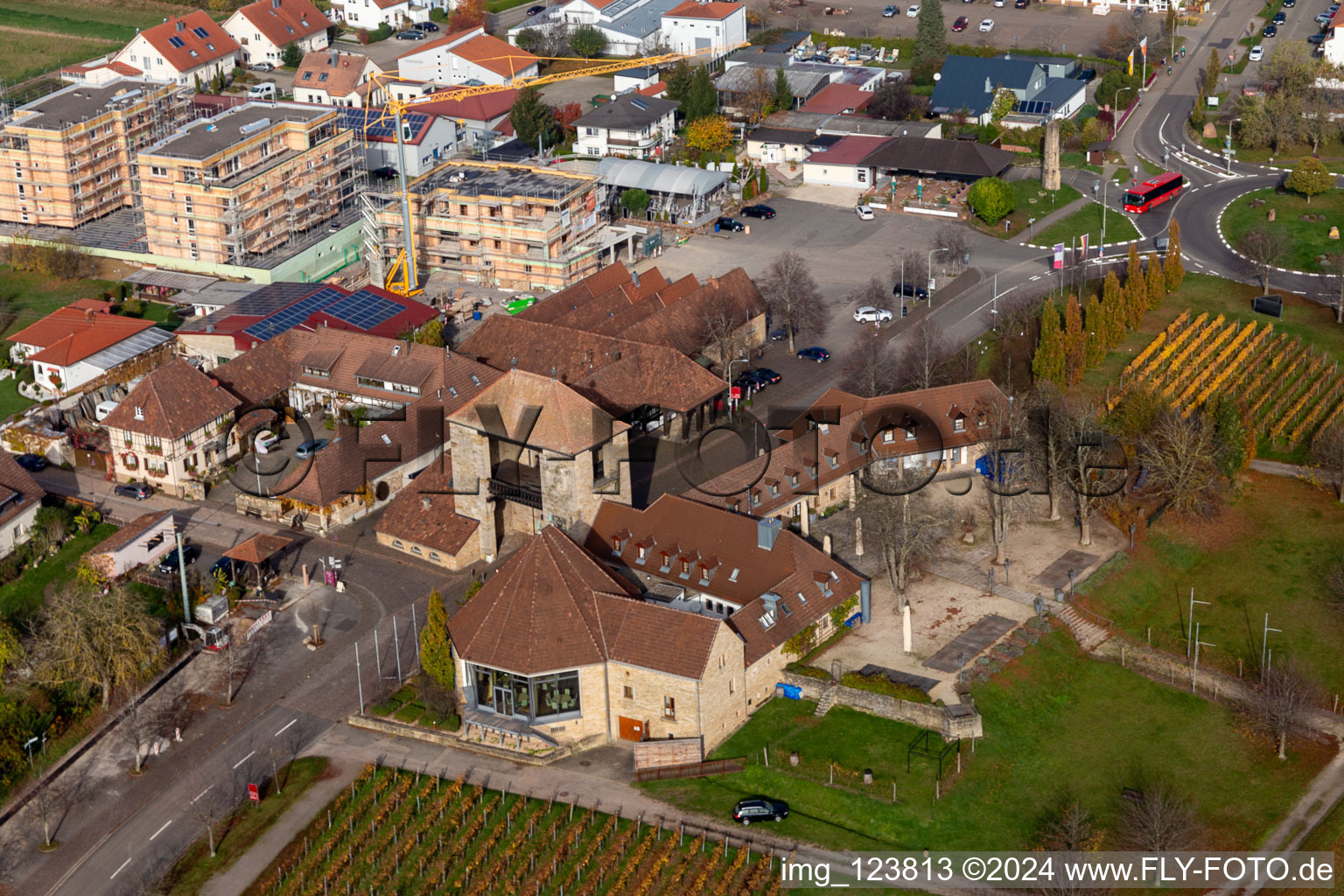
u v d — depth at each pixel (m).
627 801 146.75
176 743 156.38
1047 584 175.62
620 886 136.62
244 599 177.25
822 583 164.12
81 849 143.50
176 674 166.00
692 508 169.88
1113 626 172.88
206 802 148.38
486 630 153.38
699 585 165.88
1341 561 183.25
